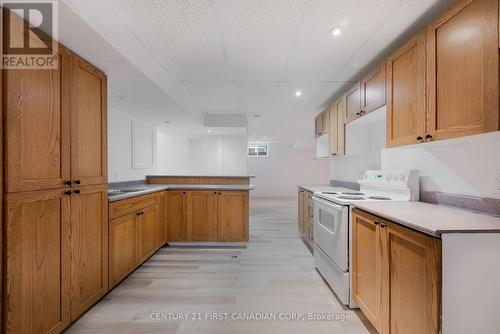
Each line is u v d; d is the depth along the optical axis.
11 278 1.27
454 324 1.10
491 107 1.17
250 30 1.94
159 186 3.65
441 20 1.46
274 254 3.27
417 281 1.23
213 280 2.49
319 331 1.71
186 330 1.72
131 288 2.32
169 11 1.71
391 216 1.42
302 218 3.94
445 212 1.54
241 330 1.72
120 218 2.33
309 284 2.41
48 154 1.51
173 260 3.04
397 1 1.60
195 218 3.61
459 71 1.35
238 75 2.88
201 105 4.21
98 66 2.02
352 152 2.98
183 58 2.44
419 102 1.64
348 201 2.05
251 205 7.78
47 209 1.51
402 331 1.34
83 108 1.84
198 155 6.31
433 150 1.94
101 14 1.58
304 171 9.87
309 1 1.60
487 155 1.51
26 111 1.36
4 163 1.25
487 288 1.11
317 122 4.29
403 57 1.82
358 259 1.87
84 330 1.71
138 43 2.09
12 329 1.28
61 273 1.61
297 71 2.76
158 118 3.93
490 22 1.18
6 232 1.25
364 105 2.46
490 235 1.11
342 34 2.00
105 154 2.11
